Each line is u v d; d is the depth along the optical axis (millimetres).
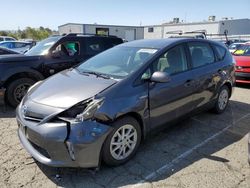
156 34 44656
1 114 5672
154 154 3865
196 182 3201
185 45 4645
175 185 3143
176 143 4234
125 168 3490
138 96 3570
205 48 5113
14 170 3408
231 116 5559
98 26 40969
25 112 3400
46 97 3400
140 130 3717
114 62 4227
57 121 3123
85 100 3193
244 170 3465
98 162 3223
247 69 8430
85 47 7273
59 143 3045
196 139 4398
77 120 3068
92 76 3895
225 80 5441
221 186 3129
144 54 4129
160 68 4027
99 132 3143
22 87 6125
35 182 3176
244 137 4504
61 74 4297
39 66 6328
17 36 50719
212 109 5547
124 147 3523
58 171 3395
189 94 4465
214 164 3607
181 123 5090
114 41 7996
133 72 3701
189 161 3686
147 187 3104
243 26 40312
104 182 3191
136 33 44969
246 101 6891
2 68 5848
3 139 4340
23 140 3486
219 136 4527
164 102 3982
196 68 4688
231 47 13555
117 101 3344
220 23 37844
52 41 6965
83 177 3281
